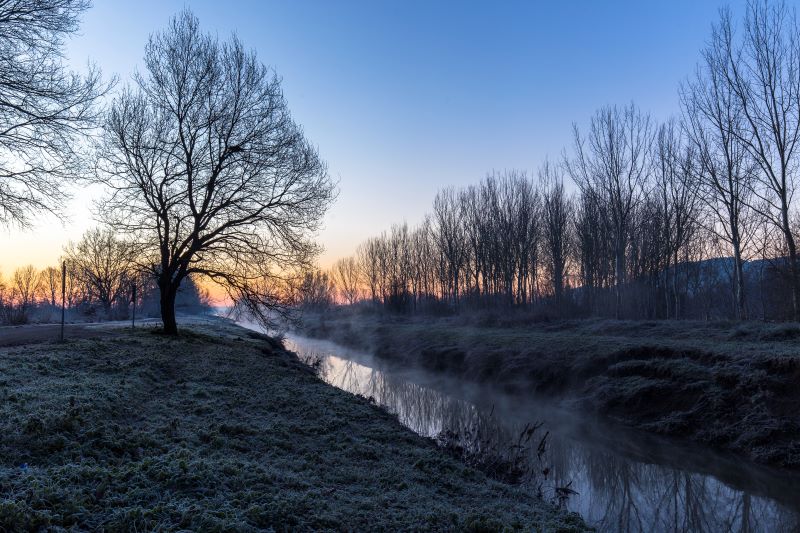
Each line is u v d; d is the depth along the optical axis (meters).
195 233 19.47
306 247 21.19
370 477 6.98
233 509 4.70
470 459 9.88
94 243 46.56
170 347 16.19
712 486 10.49
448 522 5.54
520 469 9.99
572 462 12.09
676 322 22.77
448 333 31.22
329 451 8.10
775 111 19.92
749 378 13.52
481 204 43.72
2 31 12.88
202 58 19.56
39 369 10.26
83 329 20.42
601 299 35.22
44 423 6.26
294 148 20.75
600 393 16.53
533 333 26.53
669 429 13.62
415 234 61.62
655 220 32.91
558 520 6.56
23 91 13.26
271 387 12.47
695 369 15.20
